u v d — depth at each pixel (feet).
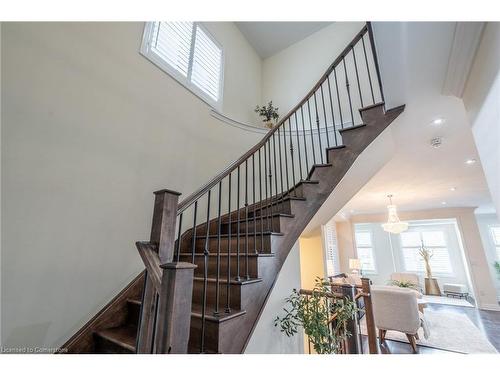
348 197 10.74
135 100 8.18
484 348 12.89
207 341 4.82
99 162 6.90
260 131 13.23
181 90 10.05
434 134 9.23
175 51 10.30
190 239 9.15
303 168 12.52
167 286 3.55
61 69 6.38
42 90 5.93
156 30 9.50
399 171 13.30
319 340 6.79
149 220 7.96
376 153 9.17
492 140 4.47
